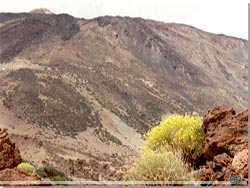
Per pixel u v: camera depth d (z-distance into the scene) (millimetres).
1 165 13148
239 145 8609
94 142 76000
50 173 14758
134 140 78000
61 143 70688
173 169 6609
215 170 8312
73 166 35281
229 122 9102
